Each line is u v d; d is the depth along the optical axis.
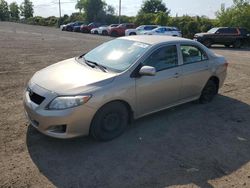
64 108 4.21
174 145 4.84
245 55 18.89
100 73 4.81
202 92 6.74
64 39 24.97
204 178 3.99
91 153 4.44
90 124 4.48
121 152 4.51
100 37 32.16
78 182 3.75
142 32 32.81
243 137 5.32
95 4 65.00
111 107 4.67
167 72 5.50
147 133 5.20
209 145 4.93
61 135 4.30
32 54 13.74
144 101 5.17
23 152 4.37
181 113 6.26
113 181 3.81
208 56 6.64
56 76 4.76
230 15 33.75
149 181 3.85
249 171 4.23
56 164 4.11
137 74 4.95
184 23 38.69
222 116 6.26
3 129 5.06
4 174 3.83
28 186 3.63
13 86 7.70
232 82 9.36
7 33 29.33
